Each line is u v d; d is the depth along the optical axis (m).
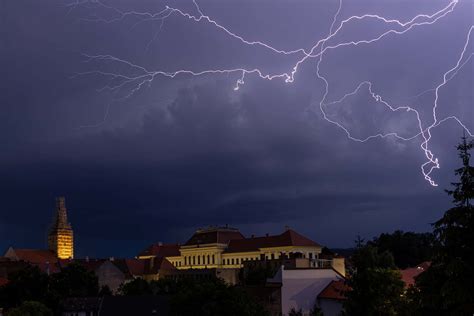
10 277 123.06
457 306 32.38
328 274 88.81
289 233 182.00
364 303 54.81
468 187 32.94
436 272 33.56
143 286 126.31
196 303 71.88
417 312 35.47
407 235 160.00
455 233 32.53
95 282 143.38
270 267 135.50
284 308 85.81
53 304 116.38
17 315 93.12
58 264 185.62
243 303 70.44
